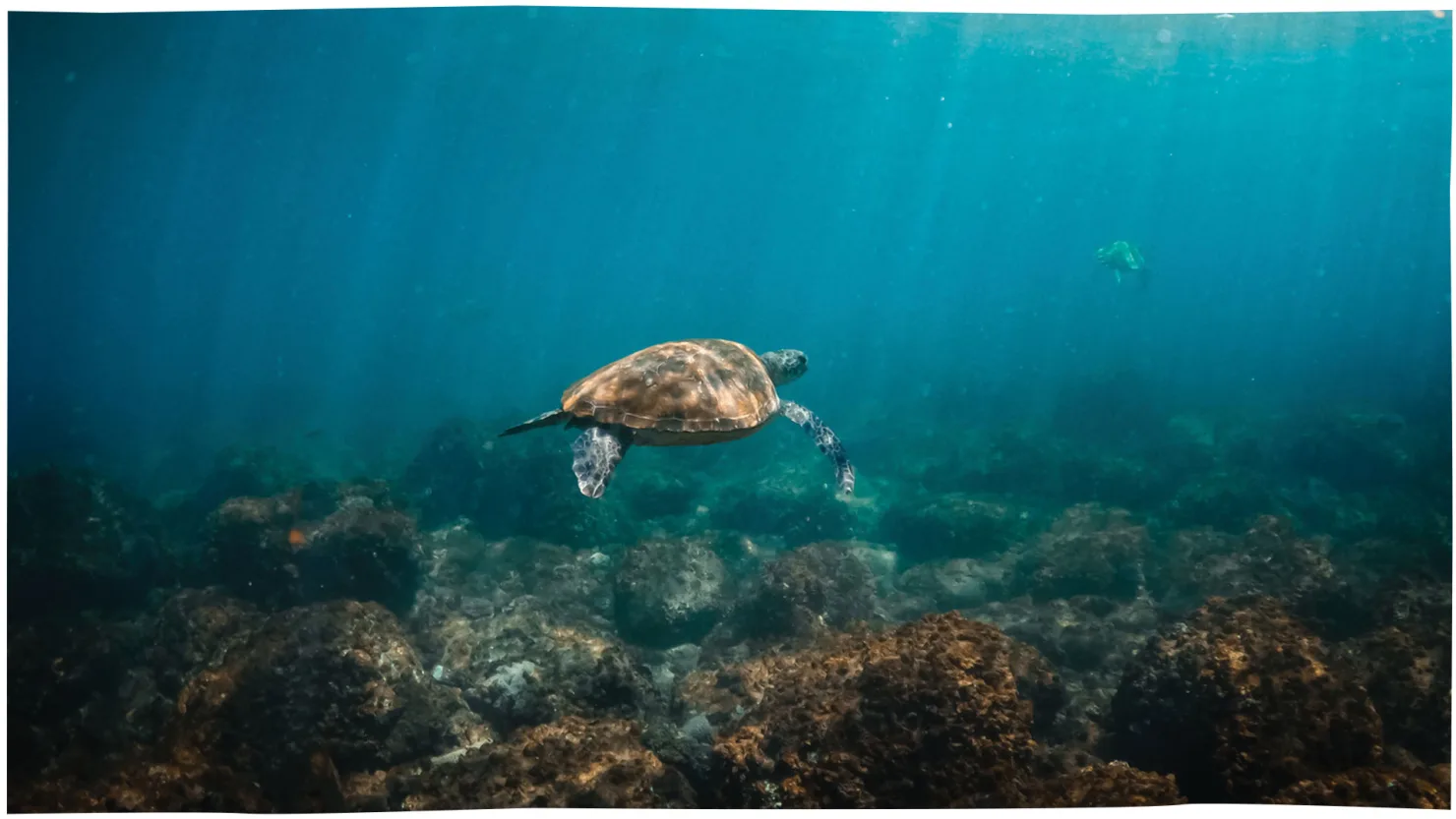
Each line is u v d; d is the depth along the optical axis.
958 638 5.03
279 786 5.20
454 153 47.47
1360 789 4.59
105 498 10.35
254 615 7.93
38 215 56.44
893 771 4.57
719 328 74.69
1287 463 15.80
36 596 8.50
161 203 59.84
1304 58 30.52
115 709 6.95
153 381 47.22
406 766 5.41
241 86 28.09
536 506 11.34
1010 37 28.95
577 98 35.97
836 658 5.28
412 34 24.05
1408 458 14.60
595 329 79.38
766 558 11.03
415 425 24.36
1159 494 13.66
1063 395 21.70
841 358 47.59
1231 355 42.78
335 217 78.62
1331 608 7.84
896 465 16.78
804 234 124.12
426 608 8.84
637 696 6.44
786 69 33.34
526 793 4.73
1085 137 54.44
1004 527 11.24
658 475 14.04
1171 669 5.36
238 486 13.26
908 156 61.84
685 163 59.50
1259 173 71.94
